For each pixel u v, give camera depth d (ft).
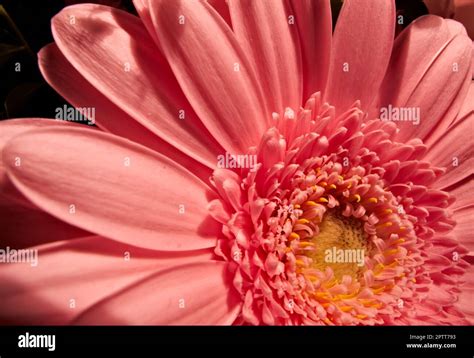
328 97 0.38
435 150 0.41
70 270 0.27
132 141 0.31
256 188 0.35
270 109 0.36
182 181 0.31
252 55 0.35
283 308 0.35
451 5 0.42
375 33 0.37
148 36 0.32
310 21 0.36
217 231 0.33
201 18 0.32
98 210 0.27
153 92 0.31
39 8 0.35
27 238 0.28
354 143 0.39
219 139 0.33
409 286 0.40
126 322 0.26
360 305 0.38
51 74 0.30
